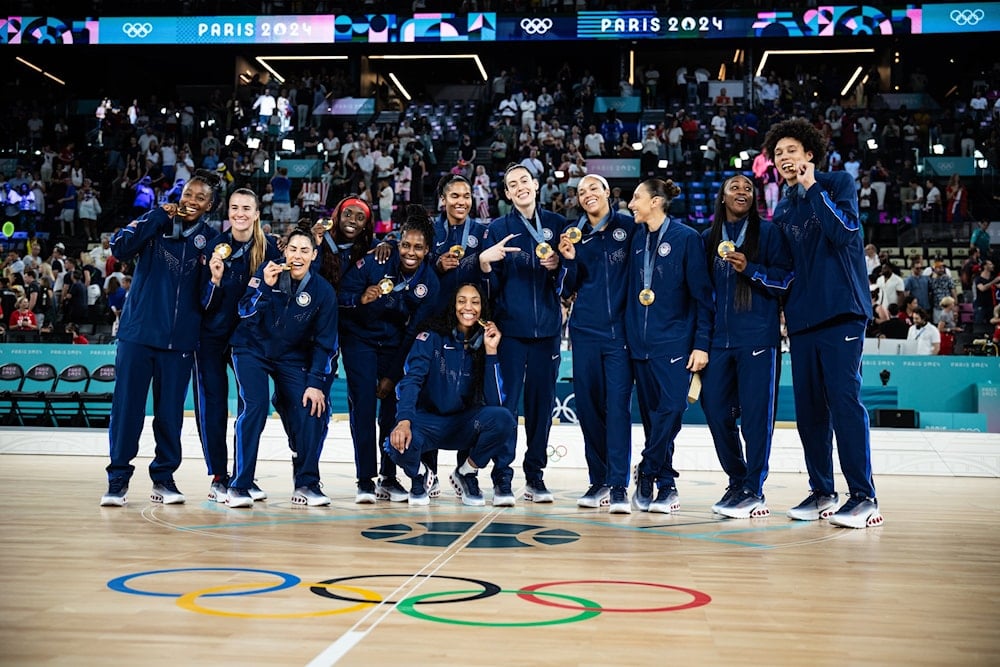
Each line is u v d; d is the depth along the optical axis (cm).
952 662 197
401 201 1680
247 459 482
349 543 354
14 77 2627
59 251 1448
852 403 447
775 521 457
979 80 2108
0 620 221
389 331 522
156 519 425
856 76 2570
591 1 2172
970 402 1053
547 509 491
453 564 307
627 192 1780
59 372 1142
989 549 368
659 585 276
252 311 479
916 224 1561
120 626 216
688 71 2645
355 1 2198
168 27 2205
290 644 201
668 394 484
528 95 2109
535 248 511
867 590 276
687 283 486
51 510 457
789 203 469
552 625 222
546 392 521
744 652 201
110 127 1994
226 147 1892
